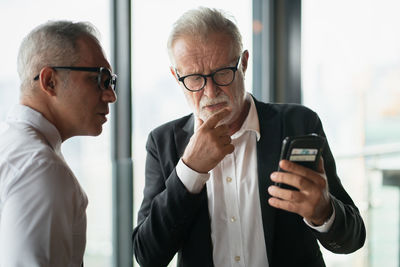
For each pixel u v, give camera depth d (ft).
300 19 10.64
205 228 4.04
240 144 4.26
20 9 6.62
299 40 10.65
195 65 3.91
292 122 4.25
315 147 3.35
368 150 10.31
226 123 4.15
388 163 10.43
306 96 10.61
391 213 10.40
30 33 3.45
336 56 10.14
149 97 8.11
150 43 8.03
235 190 4.12
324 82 10.19
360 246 4.04
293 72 10.66
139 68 8.06
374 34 10.19
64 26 3.47
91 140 7.89
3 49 6.50
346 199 4.18
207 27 3.89
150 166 4.46
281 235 4.00
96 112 3.61
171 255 4.05
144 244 3.97
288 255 3.99
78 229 3.30
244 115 4.31
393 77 10.28
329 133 10.14
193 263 4.04
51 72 3.37
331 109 10.18
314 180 3.30
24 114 3.31
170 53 4.12
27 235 2.81
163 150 4.34
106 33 7.95
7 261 2.81
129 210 8.38
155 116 8.14
